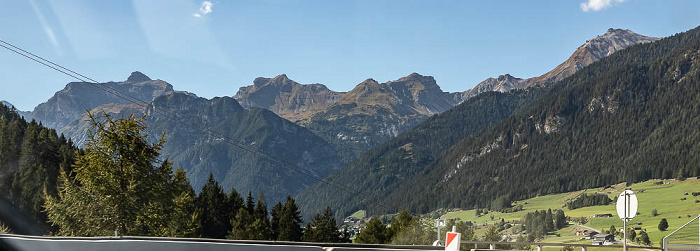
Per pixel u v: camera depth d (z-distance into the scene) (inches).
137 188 1550.2
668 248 992.9
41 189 3006.9
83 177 1545.3
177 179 1659.7
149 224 1568.7
